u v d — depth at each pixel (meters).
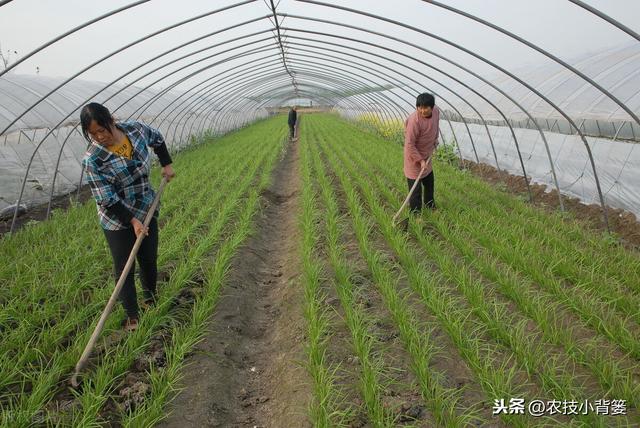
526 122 12.51
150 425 3.41
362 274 6.05
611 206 8.91
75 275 5.69
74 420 3.35
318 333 4.32
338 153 16.39
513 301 5.14
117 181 4.29
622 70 9.53
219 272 5.61
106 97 16.19
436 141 7.70
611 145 8.88
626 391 3.47
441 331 4.67
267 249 7.84
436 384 3.57
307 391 3.92
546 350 4.20
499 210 8.27
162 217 8.80
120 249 4.51
